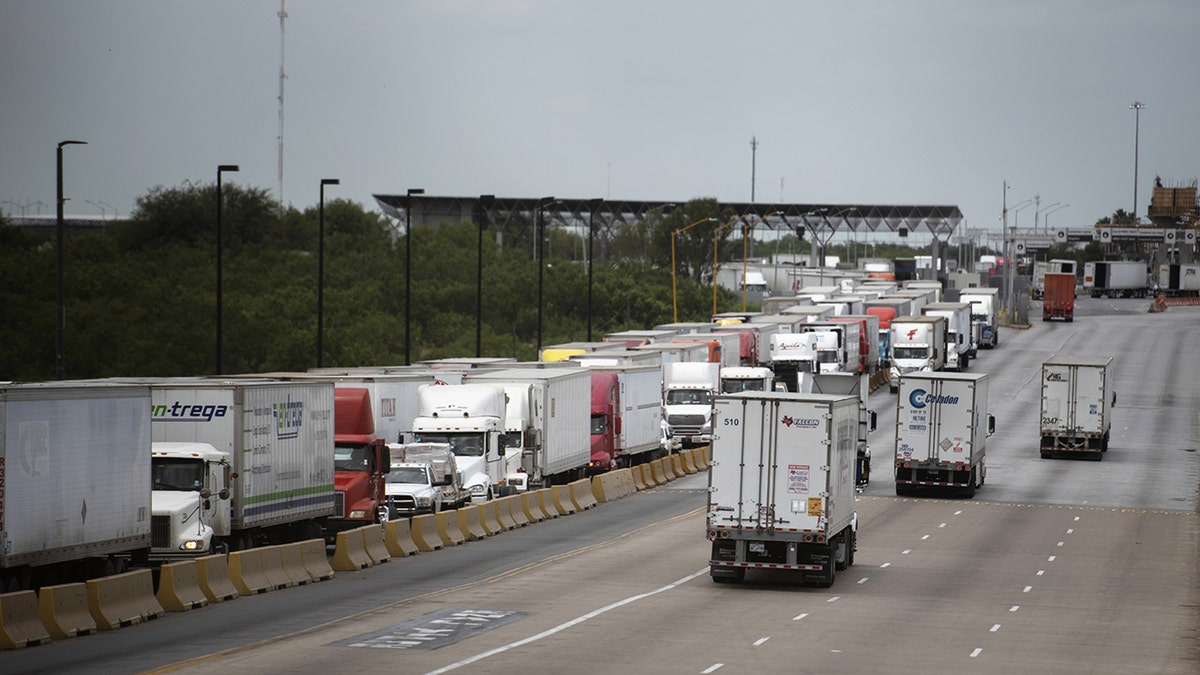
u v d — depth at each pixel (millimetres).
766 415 112938
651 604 104625
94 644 85438
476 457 158500
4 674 74625
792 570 123625
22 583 91250
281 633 89688
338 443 134250
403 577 118875
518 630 92062
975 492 191875
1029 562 132375
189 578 102188
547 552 136000
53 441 92688
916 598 110438
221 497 110125
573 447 184125
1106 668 84375
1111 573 126562
